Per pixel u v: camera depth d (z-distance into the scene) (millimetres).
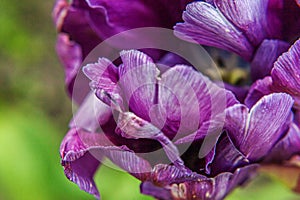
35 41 744
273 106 315
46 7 747
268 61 328
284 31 329
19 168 503
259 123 317
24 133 519
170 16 333
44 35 748
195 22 316
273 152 345
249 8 316
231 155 325
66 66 403
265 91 324
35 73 740
